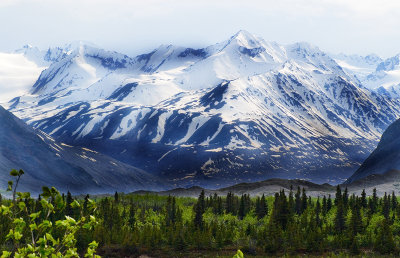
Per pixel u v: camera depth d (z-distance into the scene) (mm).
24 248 9406
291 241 106625
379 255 97250
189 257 99375
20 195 9523
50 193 9656
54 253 9586
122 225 122500
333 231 117375
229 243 111000
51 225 9648
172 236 110500
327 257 95938
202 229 119875
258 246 106812
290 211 125938
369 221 121750
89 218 10016
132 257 98875
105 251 100500
